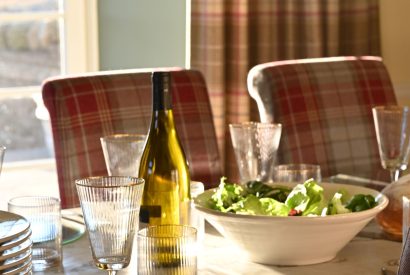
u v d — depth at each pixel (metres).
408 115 1.77
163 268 1.21
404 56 3.89
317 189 1.47
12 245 1.22
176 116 2.20
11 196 3.57
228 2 3.32
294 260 1.42
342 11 3.59
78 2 3.48
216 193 1.52
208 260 1.46
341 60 2.49
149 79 2.18
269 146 1.69
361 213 1.37
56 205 1.42
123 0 3.44
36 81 3.74
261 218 1.34
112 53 3.50
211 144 2.23
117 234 1.18
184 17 3.45
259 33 3.42
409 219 1.27
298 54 3.50
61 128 2.04
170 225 1.27
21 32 3.69
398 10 3.84
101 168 2.06
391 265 1.42
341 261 1.46
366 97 2.45
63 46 3.68
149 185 1.58
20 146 3.88
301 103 2.34
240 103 3.36
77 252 1.51
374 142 2.43
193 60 3.30
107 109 2.09
